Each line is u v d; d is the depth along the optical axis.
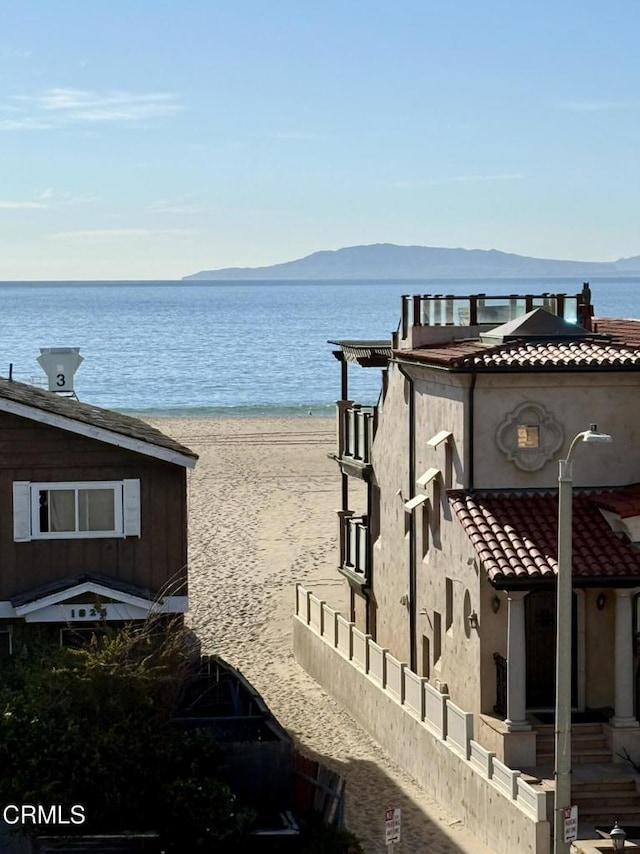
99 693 28.16
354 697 39.28
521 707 30.94
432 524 36.25
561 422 33.94
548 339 35.59
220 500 74.94
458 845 29.52
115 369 175.62
